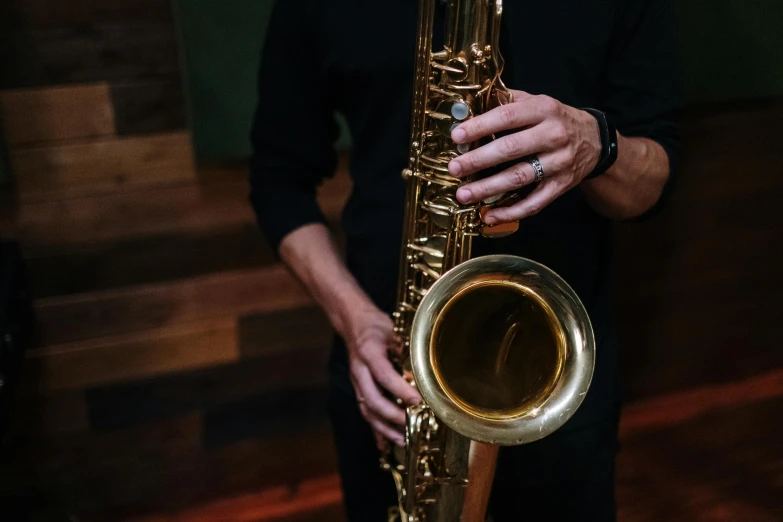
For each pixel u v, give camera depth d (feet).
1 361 4.77
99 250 6.40
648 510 7.12
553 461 4.07
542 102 3.05
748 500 7.25
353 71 3.88
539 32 3.61
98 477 7.04
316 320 7.23
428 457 3.87
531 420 3.33
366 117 3.99
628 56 3.76
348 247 4.42
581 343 3.37
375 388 3.88
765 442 7.94
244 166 6.58
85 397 6.79
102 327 6.63
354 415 4.53
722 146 7.68
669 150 3.80
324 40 3.95
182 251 6.64
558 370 3.40
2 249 5.75
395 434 3.86
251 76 6.19
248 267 6.88
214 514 7.15
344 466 4.71
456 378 3.55
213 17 5.92
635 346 8.27
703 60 6.84
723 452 7.80
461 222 3.53
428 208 3.60
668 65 3.78
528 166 3.05
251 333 7.08
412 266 3.86
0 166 5.85
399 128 3.90
